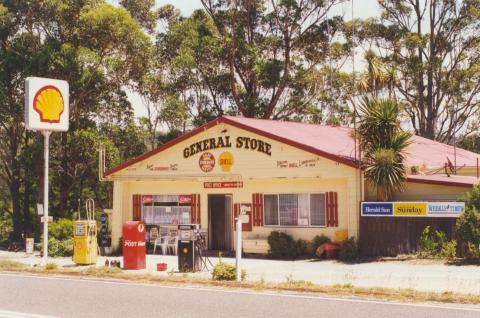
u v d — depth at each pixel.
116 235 29.09
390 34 53.22
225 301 13.08
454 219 20.89
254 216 26.41
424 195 23.38
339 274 18.31
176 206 28.48
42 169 38.00
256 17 51.62
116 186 29.39
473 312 11.38
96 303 13.04
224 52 47.28
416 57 52.75
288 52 49.59
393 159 22.55
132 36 40.06
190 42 46.53
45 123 22.39
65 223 31.33
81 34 40.12
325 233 24.59
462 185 22.67
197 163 27.61
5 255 29.36
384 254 22.22
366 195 23.62
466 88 52.81
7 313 11.82
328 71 51.47
